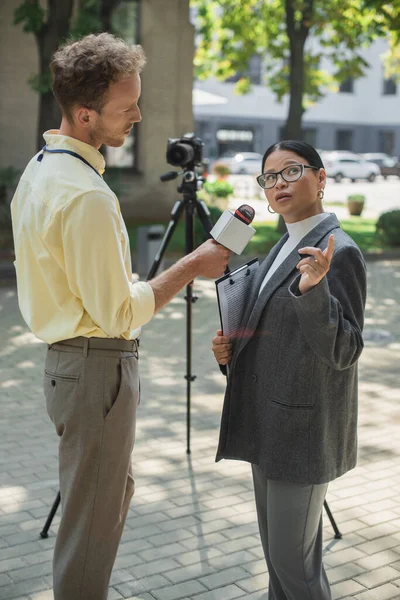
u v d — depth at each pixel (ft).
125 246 8.06
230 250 8.38
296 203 8.21
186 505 13.60
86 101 7.63
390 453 16.30
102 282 7.55
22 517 13.04
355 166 134.10
